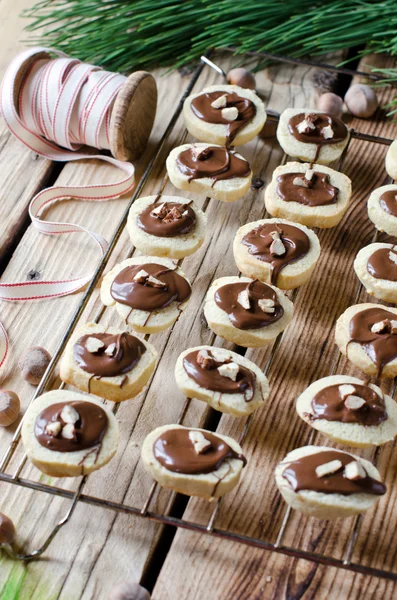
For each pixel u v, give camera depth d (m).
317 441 0.51
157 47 0.68
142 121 0.62
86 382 0.49
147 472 0.50
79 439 0.47
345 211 0.59
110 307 0.56
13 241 0.60
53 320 0.56
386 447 0.51
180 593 0.47
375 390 0.50
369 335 0.51
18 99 0.62
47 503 0.49
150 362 0.50
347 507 0.46
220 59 0.69
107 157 0.63
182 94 0.67
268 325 0.52
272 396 0.52
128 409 0.52
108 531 0.48
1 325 0.55
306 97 0.67
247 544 0.46
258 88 0.67
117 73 0.62
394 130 0.64
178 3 0.68
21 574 0.47
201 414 0.52
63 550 0.48
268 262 0.54
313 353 0.54
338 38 0.65
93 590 0.47
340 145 0.60
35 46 0.69
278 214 0.57
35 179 0.63
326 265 0.57
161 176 0.62
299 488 0.46
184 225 0.55
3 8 0.72
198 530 0.46
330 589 0.47
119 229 0.56
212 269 0.57
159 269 0.53
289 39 0.66
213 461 0.46
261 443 0.51
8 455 0.48
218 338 0.55
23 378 0.53
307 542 0.48
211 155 0.58
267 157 0.63
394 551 0.48
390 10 0.65
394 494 0.49
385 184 0.61
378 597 0.47
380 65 0.68
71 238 0.59
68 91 0.61
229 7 0.67
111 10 0.67
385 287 0.53
